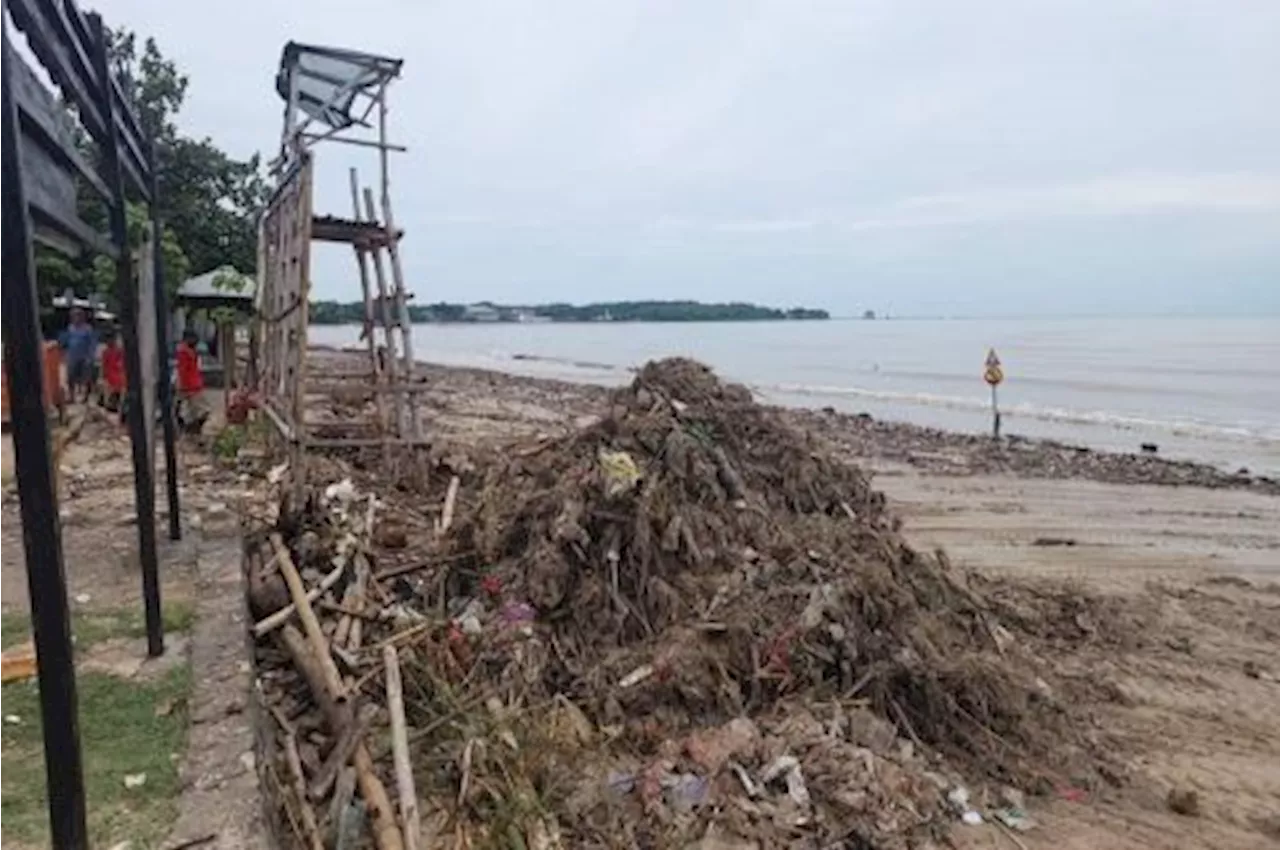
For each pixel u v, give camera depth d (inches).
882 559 287.0
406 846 171.0
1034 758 238.7
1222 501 607.2
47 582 120.5
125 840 149.2
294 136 415.5
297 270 366.0
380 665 229.1
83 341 604.7
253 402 527.5
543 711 222.4
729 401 326.3
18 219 112.1
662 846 189.2
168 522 336.5
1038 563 444.1
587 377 1957.4
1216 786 235.3
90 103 185.9
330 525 303.7
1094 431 1014.4
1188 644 331.9
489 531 283.4
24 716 193.3
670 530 265.7
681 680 231.0
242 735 184.5
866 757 215.0
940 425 1058.7
